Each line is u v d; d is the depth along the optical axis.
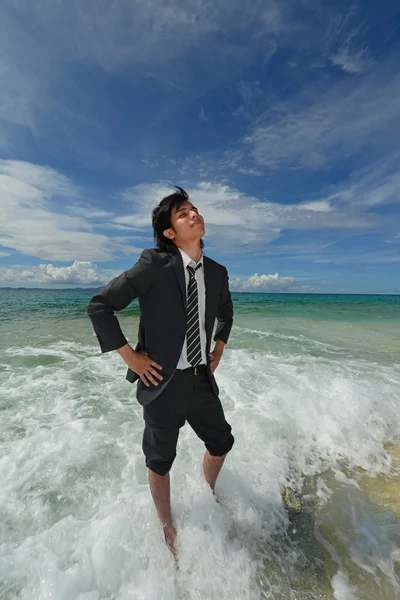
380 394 3.88
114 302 1.56
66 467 2.28
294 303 23.30
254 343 6.80
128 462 2.38
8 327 8.22
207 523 1.82
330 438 2.95
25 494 2.00
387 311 16.05
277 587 1.52
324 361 5.40
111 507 1.90
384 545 1.78
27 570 1.48
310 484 2.32
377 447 2.88
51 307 14.34
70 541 1.65
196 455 2.50
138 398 1.72
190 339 1.67
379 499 2.17
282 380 4.31
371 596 1.49
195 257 1.76
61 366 4.73
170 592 1.45
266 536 1.82
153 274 1.59
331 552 1.73
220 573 1.57
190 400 1.72
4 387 3.82
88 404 3.40
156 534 1.72
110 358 5.21
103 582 1.47
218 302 1.98
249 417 3.17
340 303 24.83
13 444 2.54
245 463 2.46
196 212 1.73
